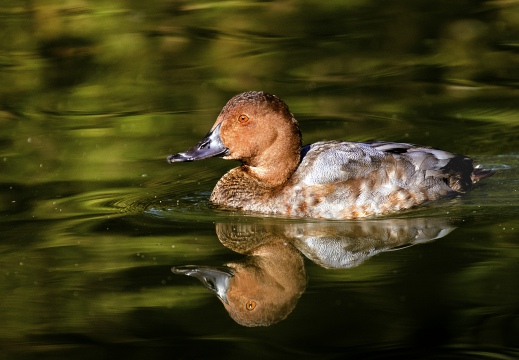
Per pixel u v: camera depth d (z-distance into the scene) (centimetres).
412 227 1185
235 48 1989
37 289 1006
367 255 1090
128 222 1230
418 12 2130
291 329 910
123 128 1630
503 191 1306
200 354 867
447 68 1855
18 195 1342
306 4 2223
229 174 1329
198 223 1232
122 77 1884
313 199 1262
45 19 2148
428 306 946
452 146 1514
